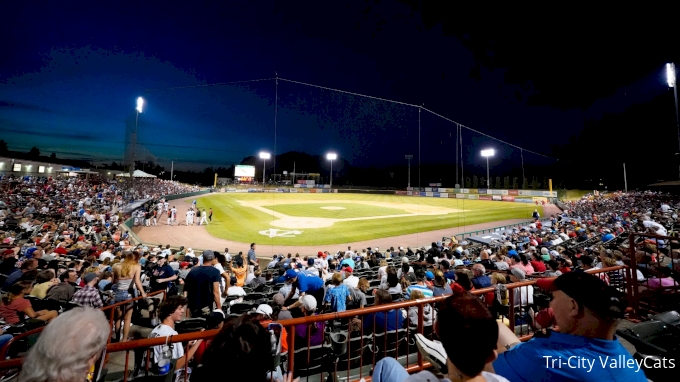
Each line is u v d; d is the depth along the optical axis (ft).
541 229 64.54
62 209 70.38
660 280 14.52
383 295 14.07
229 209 112.98
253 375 4.64
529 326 13.83
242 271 35.24
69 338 4.40
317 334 14.29
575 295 5.53
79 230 50.14
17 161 166.30
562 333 5.81
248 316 5.48
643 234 14.55
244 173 293.23
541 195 173.27
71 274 20.89
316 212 107.34
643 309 14.51
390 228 78.23
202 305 15.84
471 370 4.21
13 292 16.02
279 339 8.38
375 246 60.85
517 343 6.98
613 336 5.48
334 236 68.03
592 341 5.42
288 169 476.13
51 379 4.20
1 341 12.09
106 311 17.54
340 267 35.12
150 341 7.43
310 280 23.66
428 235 71.72
